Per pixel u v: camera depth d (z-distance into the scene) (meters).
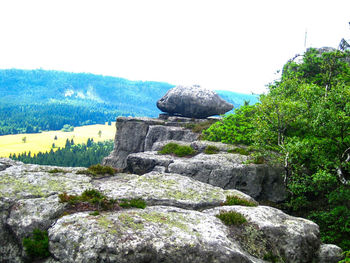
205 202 9.71
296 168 15.50
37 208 7.81
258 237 8.09
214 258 6.77
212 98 41.47
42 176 10.02
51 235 6.86
